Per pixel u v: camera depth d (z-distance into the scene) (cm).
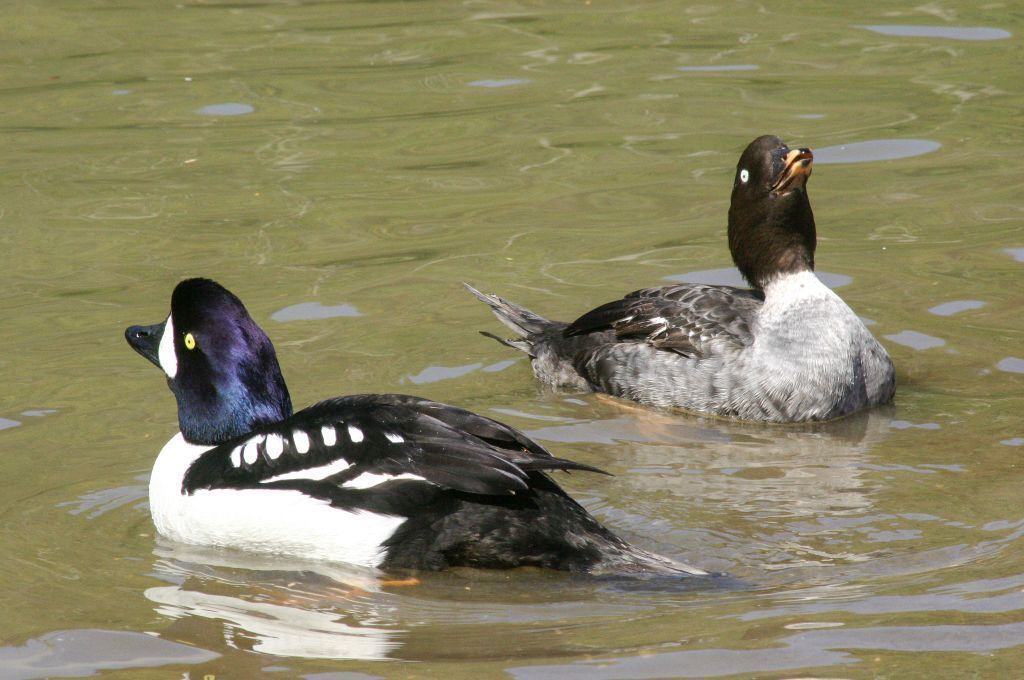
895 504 1038
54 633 862
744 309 1335
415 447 918
